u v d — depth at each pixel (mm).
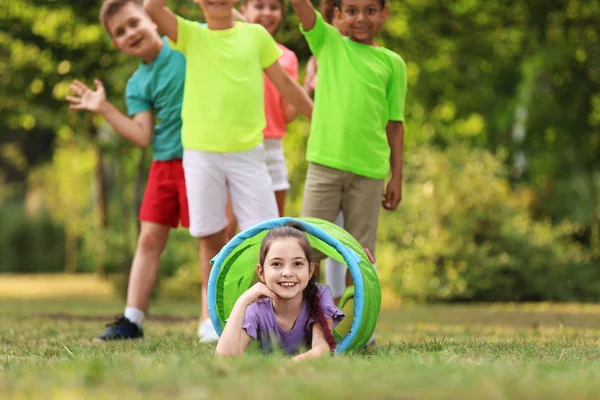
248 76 7215
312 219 6141
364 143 7098
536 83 17438
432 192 16797
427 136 18562
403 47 15508
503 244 16688
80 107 7891
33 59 15234
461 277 16203
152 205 8086
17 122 18234
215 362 4387
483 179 16969
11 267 30500
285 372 4066
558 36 15375
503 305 15703
